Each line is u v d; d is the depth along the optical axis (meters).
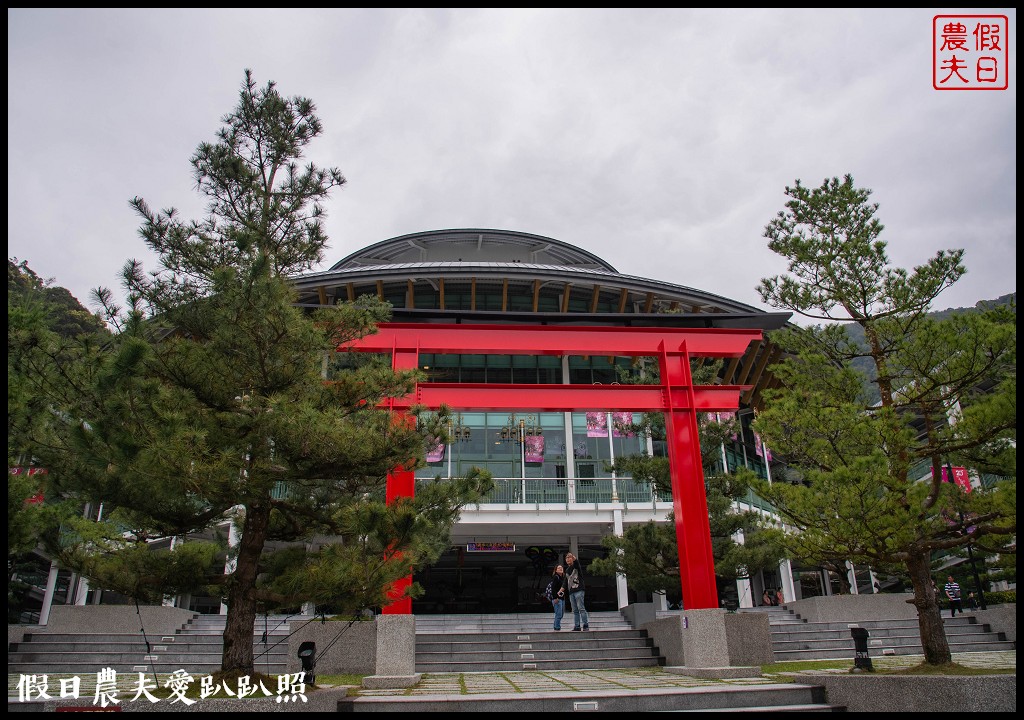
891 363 9.62
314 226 9.29
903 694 7.15
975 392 9.62
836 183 10.76
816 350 10.66
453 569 28.12
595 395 12.62
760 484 9.70
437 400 12.22
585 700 7.54
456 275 25.45
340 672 12.36
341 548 7.91
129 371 6.43
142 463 6.64
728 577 15.70
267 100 9.33
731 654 12.94
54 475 7.25
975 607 19.77
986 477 11.97
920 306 10.00
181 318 8.38
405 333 12.42
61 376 7.09
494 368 26.14
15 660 13.38
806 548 9.47
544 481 23.38
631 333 13.02
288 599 7.67
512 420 24.36
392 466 8.05
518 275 25.50
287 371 7.94
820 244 10.66
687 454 12.40
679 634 12.30
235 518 8.90
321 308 8.66
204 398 7.74
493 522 21.94
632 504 22.62
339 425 7.42
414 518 7.34
